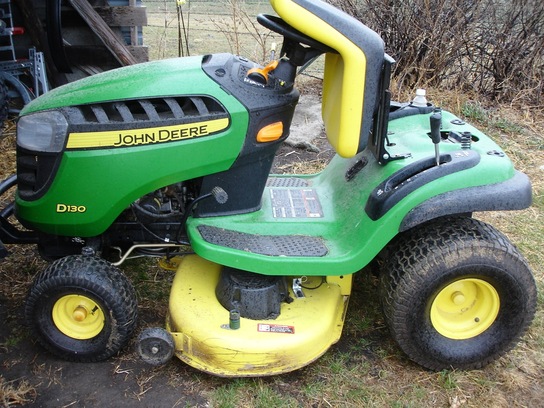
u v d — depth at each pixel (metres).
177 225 2.57
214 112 2.32
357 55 2.16
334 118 2.34
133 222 2.61
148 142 2.29
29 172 2.43
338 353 2.62
